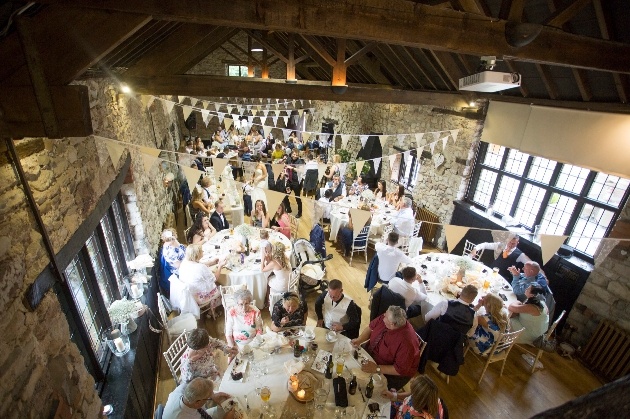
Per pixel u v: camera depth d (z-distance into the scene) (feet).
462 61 16.85
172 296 14.65
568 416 1.00
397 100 18.67
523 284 14.56
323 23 6.54
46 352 6.07
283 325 11.76
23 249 5.76
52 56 5.10
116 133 12.46
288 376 9.46
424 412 7.98
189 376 10.14
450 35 7.71
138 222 14.38
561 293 15.94
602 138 13.65
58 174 7.57
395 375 10.29
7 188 5.56
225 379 9.37
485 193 20.84
